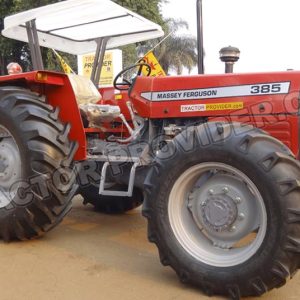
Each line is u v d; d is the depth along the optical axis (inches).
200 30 194.9
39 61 189.5
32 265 137.0
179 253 120.8
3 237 158.9
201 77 150.6
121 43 222.2
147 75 176.6
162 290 120.2
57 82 162.4
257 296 116.6
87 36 218.5
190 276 119.3
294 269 110.7
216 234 122.8
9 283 123.4
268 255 109.7
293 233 107.8
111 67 376.8
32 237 160.7
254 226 118.2
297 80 138.6
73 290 119.3
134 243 161.3
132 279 127.3
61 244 158.4
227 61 154.3
